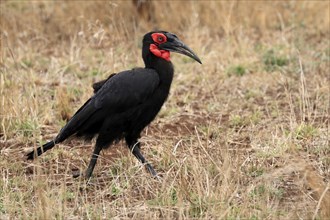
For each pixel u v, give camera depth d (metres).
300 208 8.94
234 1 18.00
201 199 9.07
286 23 18.20
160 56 10.45
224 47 16.53
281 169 9.27
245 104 13.49
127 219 8.85
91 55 16.20
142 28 17.81
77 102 13.83
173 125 12.59
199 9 18.27
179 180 9.55
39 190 8.88
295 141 11.09
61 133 10.19
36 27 18.05
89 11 17.94
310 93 13.73
